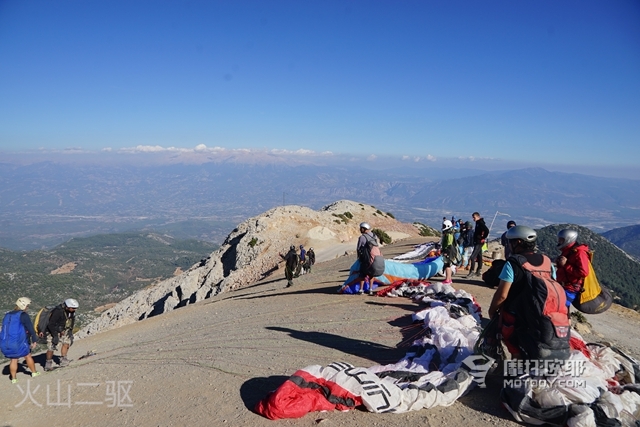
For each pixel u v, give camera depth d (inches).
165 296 1988.2
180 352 357.7
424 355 241.3
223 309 585.3
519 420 174.6
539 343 175.6
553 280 181.8
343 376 202.4
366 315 392.8
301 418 193.3
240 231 2105.1
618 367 200.1
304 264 945.5
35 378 356.5
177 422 213.3
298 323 396.2
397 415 188.9
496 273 195.5
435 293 428.1
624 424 159.8
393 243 1573.6
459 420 181.8
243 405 219.5
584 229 2169.0
